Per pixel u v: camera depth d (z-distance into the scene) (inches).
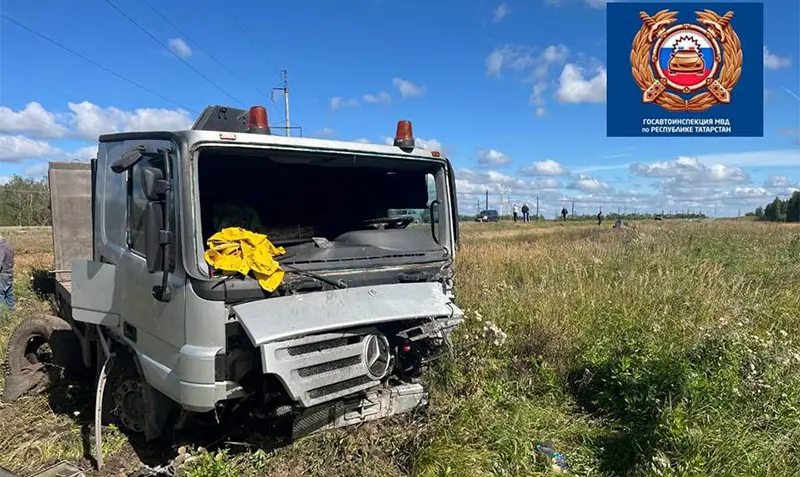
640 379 177.3
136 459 153.4
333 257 146.0
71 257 265.9
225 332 122.9
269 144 138.2
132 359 161.3
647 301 276.2
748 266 399.9
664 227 1015.0
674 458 136.4
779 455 137.0
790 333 240.2
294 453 142.6
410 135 169.6
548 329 233.5
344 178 178.9
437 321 152.9
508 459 147.0
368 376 141.1
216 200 148.9
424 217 183.5
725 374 168.7
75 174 267.3
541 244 668.7
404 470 139.3
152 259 127.8
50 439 168.1
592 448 156.6
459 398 173.8
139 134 150.4
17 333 211.5
